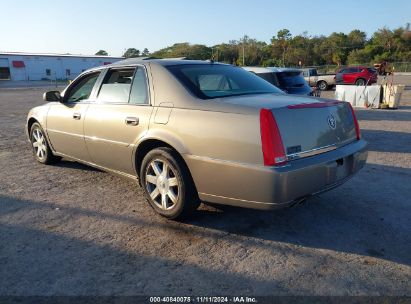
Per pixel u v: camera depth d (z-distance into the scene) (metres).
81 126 5.05
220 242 3.63
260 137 3.25
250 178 3.32
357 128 4.17
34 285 2.95
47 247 3.55
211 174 3.56
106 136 4.64
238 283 2.97
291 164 3.30
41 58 66.62
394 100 15.18
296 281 2.99
